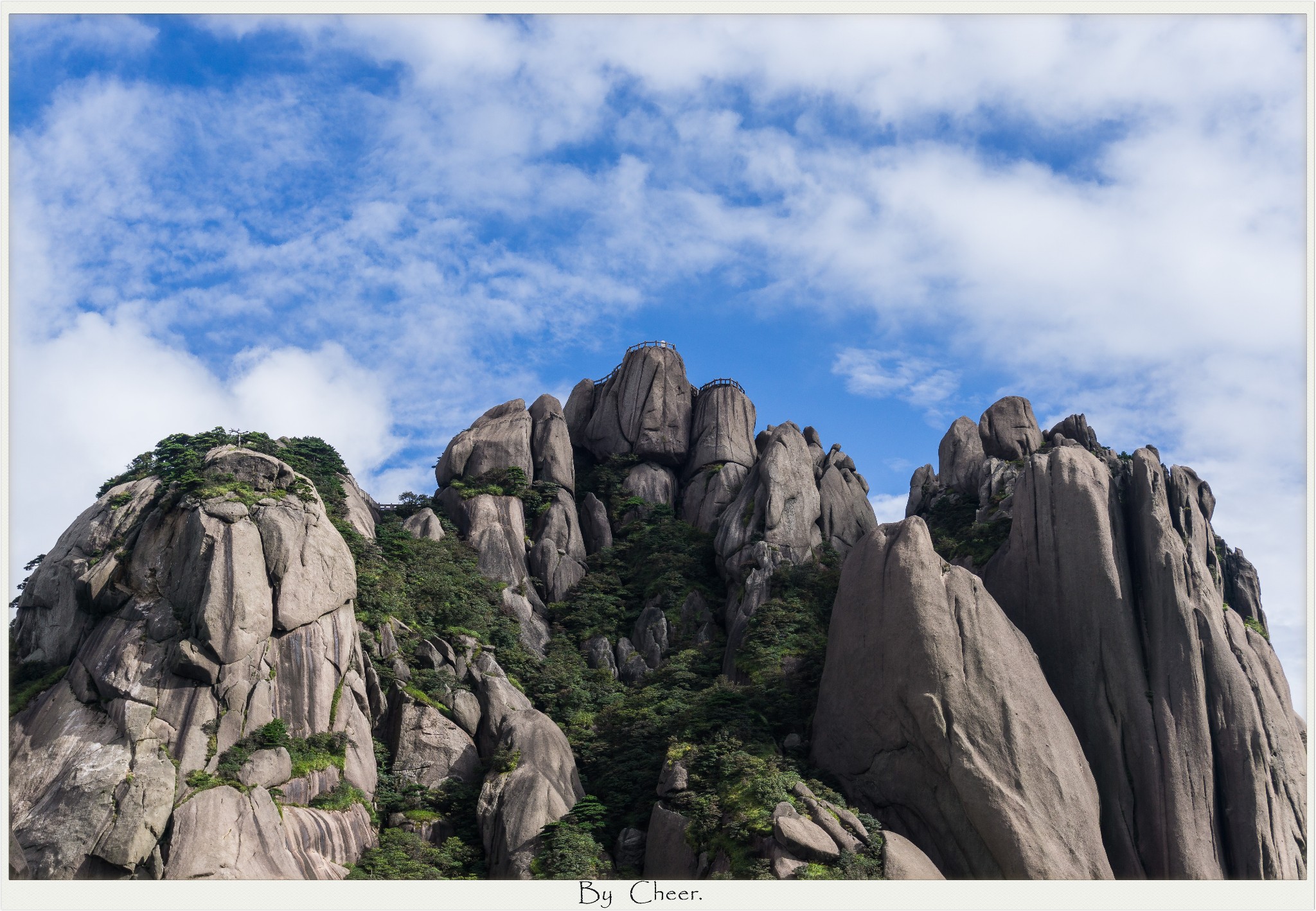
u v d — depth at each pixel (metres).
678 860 61.25
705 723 69.81
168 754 58.50
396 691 70.75
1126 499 74.75
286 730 62.25
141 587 64.56
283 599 64.88
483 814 65.75
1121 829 64.25
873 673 66.75
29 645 65.56
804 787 61.72
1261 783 64.81
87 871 54.19
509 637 81.81
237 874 55.03
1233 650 69.94
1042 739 63.19
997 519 80.69
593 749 72.38
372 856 61.34
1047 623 71.50
